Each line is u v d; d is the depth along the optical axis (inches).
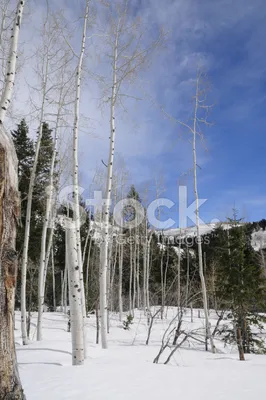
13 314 95.8
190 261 1267.2
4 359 90.5
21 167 629.6
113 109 396.8
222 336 666.8
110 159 390.0
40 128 468.4
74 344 264.5
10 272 95.3
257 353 552.4
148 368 245.1
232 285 534.6
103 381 192.1
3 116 212.4
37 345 376.8
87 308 756.0
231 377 217.3
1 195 94.3
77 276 276.4
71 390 169.8
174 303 713.0
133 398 156.3
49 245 565.0
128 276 1295.5
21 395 92.9
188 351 446.9
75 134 331.9
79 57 358.9
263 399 158.6
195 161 527.8
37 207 660.7
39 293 469.1
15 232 100.5
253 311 581.3
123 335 658.2
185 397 160.9
